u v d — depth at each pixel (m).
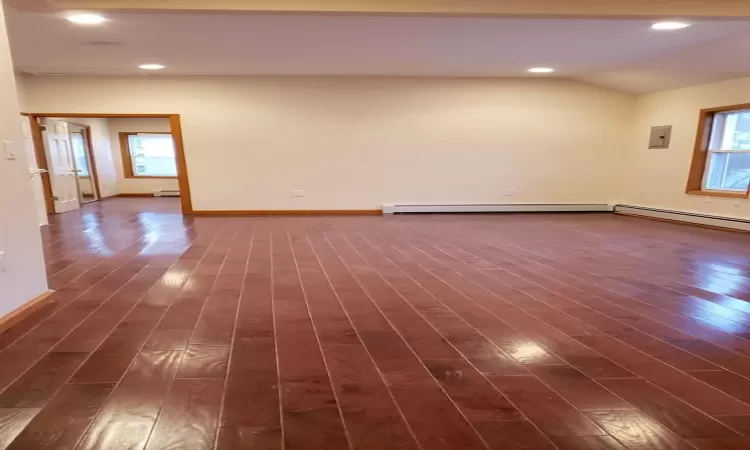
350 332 2.46
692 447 1.53
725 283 3.43
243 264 3.90
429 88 7.07
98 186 9.53
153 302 2.89
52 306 2.80
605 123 7.45
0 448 1.46
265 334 2.41
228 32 4.04
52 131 7.29
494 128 7.30
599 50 4.88
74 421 1.62
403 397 1.81
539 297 3.08
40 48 4.64
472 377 1.98
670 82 6.31
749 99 5.52
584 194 7.69
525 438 1.57
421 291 3.19
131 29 3.89
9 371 1.98
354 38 4.31
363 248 4.63
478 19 3.64
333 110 6.98
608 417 1.69
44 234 5.29
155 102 6.66
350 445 1.52
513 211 7.54
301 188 7.16
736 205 5.80
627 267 3.91
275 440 1.53
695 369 2.07
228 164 6.95
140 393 1.81
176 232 5.49
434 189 7.42
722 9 3.24
